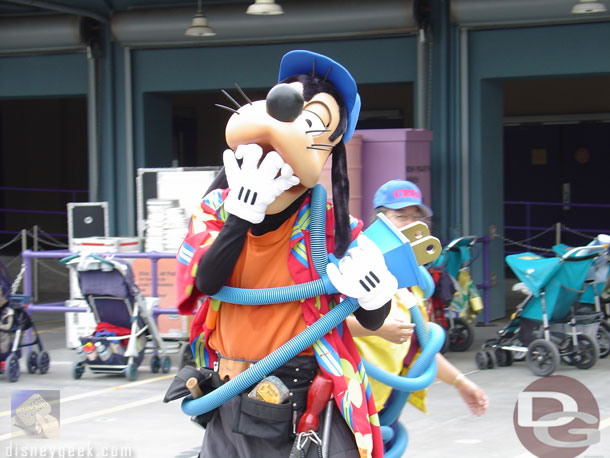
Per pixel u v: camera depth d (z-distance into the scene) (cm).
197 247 294
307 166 276
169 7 1257
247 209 277
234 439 303
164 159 1354
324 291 291
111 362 826
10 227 2088
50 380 834
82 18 1292
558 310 841
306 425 289
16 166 2097
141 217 1034
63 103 2077
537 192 1806
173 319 964
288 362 297
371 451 293
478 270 1160
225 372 308
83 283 815
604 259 859
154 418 674
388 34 1184
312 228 295
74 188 2081
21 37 1316
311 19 1182
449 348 979
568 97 1741
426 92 1163
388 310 303
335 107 299
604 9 995
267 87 1254
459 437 609
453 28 1150
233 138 279
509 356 874
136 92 1315
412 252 295
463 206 1159
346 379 295
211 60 1274
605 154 1738
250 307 298
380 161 1046
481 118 1150
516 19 1106
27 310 891
